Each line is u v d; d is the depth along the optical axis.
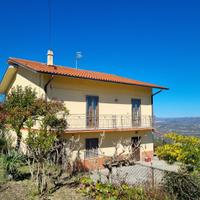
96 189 8.86
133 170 14.01
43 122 12.94
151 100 22.78
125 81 19.78
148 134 21.89
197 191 7.15
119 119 19.94
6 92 24.36
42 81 15.87
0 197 8.52
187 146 6.98
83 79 17.77
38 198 8.49
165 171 8.21
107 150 18.66
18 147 13.69
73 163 14.49
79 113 17.42
